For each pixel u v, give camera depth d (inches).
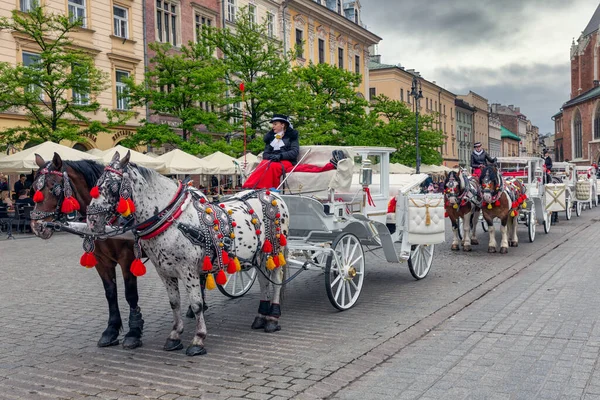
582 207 1159.0
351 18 2082.9
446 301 329.7
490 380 201.5
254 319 296.8
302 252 307.0
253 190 277.6
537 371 209.5
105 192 214.8
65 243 676.7
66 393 196.9
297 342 253.3
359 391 194.9
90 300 352.8
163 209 228.2
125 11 1154.7
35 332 278.7
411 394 190.7
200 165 869.8
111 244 246.5
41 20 861.8
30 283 411.5
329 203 303.4
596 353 228.5
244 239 253.3
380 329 271.9
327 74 1252.5
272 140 311.7
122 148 811.4
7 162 713.6
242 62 1090.1
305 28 1726.1
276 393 192.7
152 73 1021.8
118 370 219.9
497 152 4244.6
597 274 403.5
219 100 1024.2
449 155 3159.5
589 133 3105.3
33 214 221.1
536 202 671.8
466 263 473.7
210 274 234.5
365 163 337.7
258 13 1513.3
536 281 386.3
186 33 1295.5
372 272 441.7
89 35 1060.5
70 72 951.6
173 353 240.4
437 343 249.1
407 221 377.7
